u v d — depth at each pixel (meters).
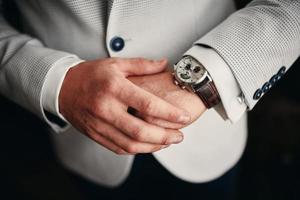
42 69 0.56
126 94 0.49
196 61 0.52
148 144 0.50
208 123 0.67
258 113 1.30
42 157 1.41
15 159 1.42
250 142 1.25
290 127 1.25
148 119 0.50
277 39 0.53
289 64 0.57
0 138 1.48
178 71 0.52
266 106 1.30
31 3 0.62
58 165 1.38
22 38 0.63
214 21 0.64
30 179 1.36
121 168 0.70
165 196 0.86
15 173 1.38
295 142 1.22
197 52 0.53
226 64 0.52
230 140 0.71
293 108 1.28
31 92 0.57
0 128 1.48
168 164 0.66
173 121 0.48
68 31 0.61
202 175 0.70
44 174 1.37
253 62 0.53
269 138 1.24
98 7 0.56
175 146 0.65
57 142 0.78
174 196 0.85
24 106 0.63
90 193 0.90
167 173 0.80
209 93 0.52
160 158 0.64
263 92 0.56
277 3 0.54
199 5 0.61
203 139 0.67
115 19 0.56
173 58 0.62
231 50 0.52
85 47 0.61
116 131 0.50
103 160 0.71
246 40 0.53
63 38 0.63
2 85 0.63
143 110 0.48
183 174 0.68
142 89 0.49
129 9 0.55
